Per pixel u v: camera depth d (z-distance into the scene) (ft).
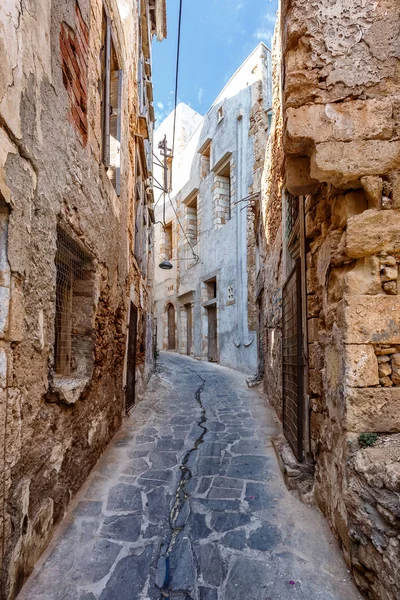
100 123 12.61
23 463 6.16
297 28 7.38
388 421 6.51
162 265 46.01
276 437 14.51
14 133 5.75
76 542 7.55
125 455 12.81
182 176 59.93
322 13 7.39
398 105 7.13
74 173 9.27
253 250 37.29
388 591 5.19
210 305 48.83
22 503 6.08
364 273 6.93
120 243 16.43
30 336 6.47
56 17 7.90
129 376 19.21
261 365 29.40
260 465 11.78
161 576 6.65
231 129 43.47
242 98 41.57
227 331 41.73
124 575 6.64
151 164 35.68
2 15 5.36
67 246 9.83
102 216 12.58
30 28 6.44
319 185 8.82
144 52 29.09
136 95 22.24
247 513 8.76
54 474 7.77
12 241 5.73
